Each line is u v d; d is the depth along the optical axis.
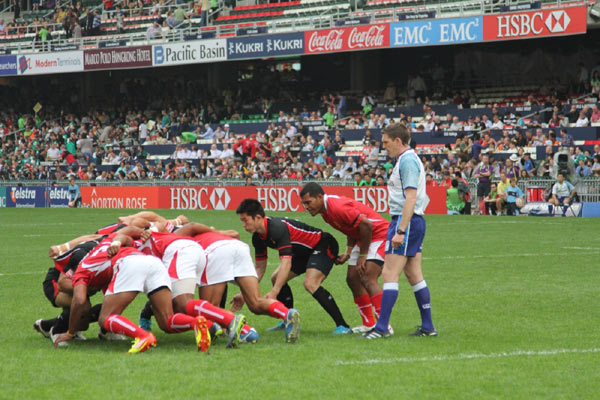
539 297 15.12
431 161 44.06
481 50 55.09
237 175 49.28
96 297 15.92
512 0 47.97
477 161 41.84
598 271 18.81
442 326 12.39
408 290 16.30
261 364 9.76
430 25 48.66
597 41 51.25
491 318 13.04
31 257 23.09
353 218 11.89
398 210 11.28
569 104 46.28
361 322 13.03
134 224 11.73
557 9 44.81
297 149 51.22
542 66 53.03
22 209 52.44
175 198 49.78
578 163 39.28
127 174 54.47
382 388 8.65
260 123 56.28
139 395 8.38
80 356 10.30
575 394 8.44
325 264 12.14
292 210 45.03
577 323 12.53
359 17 51.28
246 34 55.50
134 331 10.50
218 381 8.92
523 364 9.76
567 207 37.38
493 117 47.12
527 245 24.80
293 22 54.78
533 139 43.50
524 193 38.91
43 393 8.49
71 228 34.66
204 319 10.40
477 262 20.69
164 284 10.77
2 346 11.04
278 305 11.34
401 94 56.22
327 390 8.56
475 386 8.73
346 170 45.25
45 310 14.17
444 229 31.05
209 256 11.39
